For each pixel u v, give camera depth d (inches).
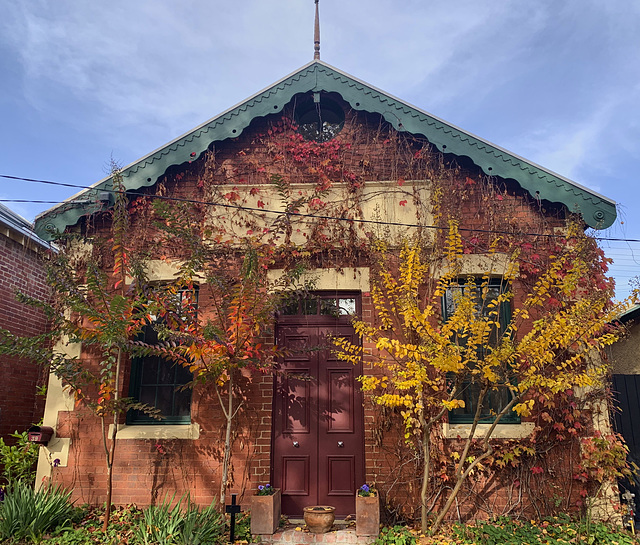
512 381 261.7
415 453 254.7
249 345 246.2
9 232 349.4
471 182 287.0
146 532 222.1
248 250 242.4
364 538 228.4
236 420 266.5
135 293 255.9
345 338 278.8
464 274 274.2
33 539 224.5
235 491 259.0
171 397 281.7
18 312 361.4
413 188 288.7
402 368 247.6
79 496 265.6
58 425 274.5
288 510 260.4
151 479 263.9
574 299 262.5
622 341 320.2
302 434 268.8
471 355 234.5
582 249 256.8
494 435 255.0
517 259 268.1
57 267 259.8
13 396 353.7
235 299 240.5
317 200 289.3
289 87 301.9
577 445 254.1
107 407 242.7
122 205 263.9
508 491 251.0
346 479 262.8
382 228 283.9
